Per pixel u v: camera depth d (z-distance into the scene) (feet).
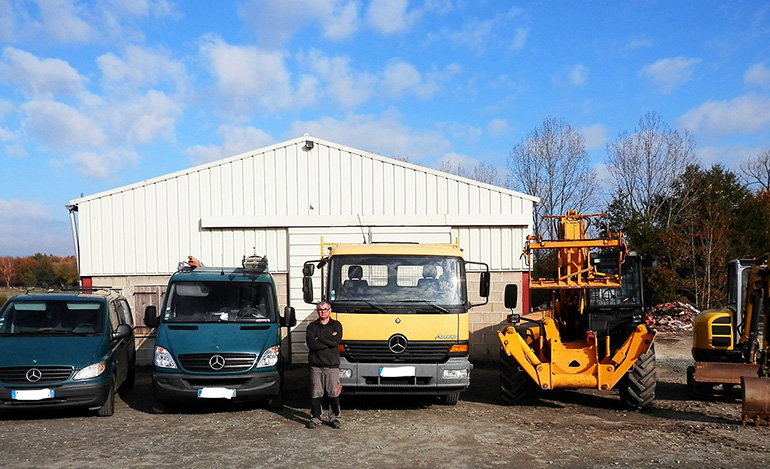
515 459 23.40
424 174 50.80
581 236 36.70
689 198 113.60
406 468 22.34
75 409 33.63
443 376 31.12
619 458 23.48
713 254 91.25
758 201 106.11
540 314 37.14
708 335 35.42
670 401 35.65
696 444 25.46
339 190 50.85
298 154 50.80
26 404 29.53
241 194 50.49
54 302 34.58
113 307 36.83
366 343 31.09
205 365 30.94
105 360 31.53
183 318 33.76
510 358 34.01
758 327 32.48
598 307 35.88
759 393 28.66
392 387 30.96
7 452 24.71
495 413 31.99
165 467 22.61
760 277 31.78
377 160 50.96
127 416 31.81
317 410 28.86
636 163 122.42
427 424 29.27
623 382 33.14
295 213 50.65
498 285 50.49
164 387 30.76
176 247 49.93
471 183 50.67
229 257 50.26
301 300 50.42
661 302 87.30
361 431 27.89
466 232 50.75
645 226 97.50
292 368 49.80
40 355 30.42
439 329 31.35
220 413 32.27
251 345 31.81
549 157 130.62
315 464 22.85
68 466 22.76
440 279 32.58
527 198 50.49
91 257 49.32
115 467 22.65
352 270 32.50
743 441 25.98
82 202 49.32
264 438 26.71
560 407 33.73
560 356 32.58
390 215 50.65
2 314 33.73
